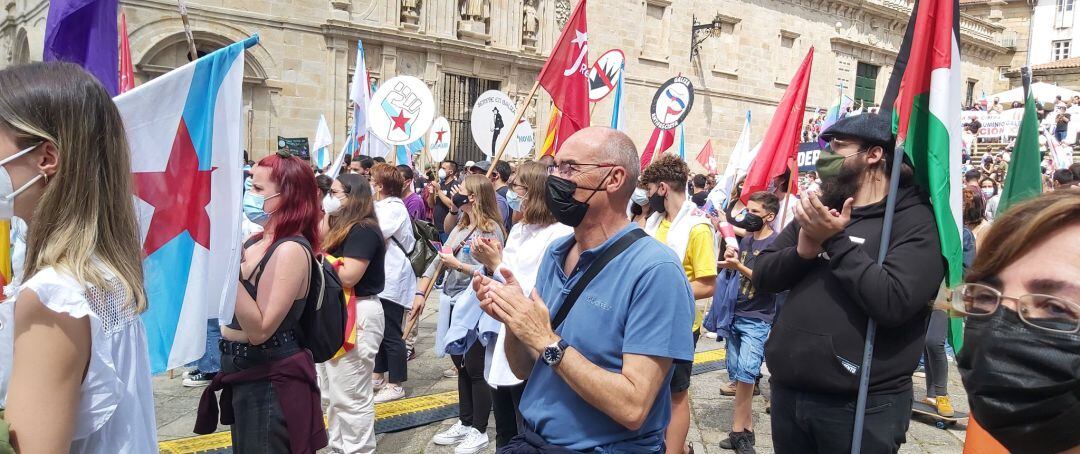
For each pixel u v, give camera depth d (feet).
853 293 8.32
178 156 8.68
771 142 19.85
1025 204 4.09
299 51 53.88
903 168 9.30
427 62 59.67
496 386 11.16
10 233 8.09
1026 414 3.84
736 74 82.99
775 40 86.63
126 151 5.41
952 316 4.39
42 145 4.84
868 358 8.43
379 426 16.25
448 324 15.70
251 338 9.28
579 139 7.41
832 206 9.79
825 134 9.98
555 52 20.77
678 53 77.61
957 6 9.38
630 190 7.45
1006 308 3.92
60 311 4.62
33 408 4.49
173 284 8.68
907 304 8.11
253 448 9.54
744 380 15.21
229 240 9.03
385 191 17.12
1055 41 128.06
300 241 9.62
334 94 55.47
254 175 9.85
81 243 4.89
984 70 123.03
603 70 27.89
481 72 63.05
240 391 9.61
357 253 12.53
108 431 5.14
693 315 6.93
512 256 11.83
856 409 8.54
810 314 8.86
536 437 7.27
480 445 14.51
